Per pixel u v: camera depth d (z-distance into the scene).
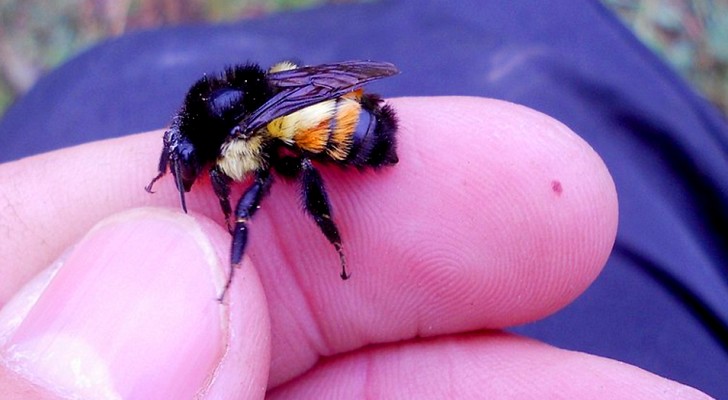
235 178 0.06
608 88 0.09
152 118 0.09
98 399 0.05
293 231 0.07
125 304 0.05
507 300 0.07
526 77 0.09
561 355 0.07
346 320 0.07
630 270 0.09
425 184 0.07
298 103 0.06
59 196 0.07
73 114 0.10
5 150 0.10
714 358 0.08
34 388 0.05
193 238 0.06
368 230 0.07
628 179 0.09
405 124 0.07
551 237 0.07
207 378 0.05
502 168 0.07
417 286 0.07
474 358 0.07
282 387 0.07
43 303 0.06
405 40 0.10
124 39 0.10
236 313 0.06
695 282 0.09
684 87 0.10
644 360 0.08
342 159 0.07
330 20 0.10
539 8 0.10
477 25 0.10
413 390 0.07
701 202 0.09
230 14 0.13
